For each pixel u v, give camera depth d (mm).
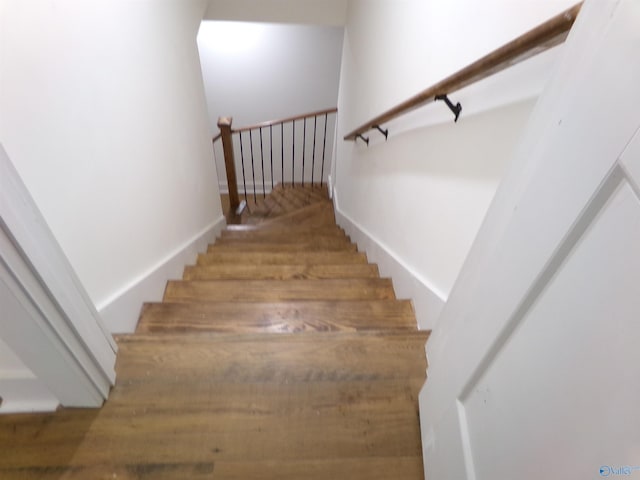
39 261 630
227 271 1771
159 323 1252
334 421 880
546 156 444
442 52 1094
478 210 934
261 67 3936
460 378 662
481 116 901
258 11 2770
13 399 848
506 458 503
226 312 1311
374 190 2027
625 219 322
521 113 748
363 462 814
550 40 585
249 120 4320
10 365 788
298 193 4488
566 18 527
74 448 805
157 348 1013
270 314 1316
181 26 1782
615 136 331
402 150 1512
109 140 1053
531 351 458
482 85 891
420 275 1336
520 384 478
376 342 1075
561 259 410
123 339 1026
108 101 1046
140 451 807
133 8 1227
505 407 513
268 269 1809
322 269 1827
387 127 1722
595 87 360
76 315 750
